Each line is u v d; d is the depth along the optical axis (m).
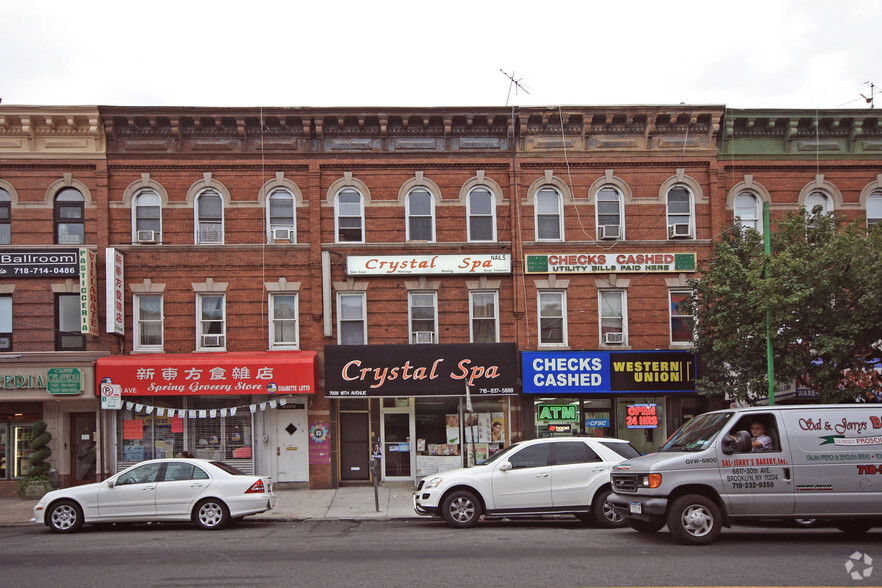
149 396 20.88
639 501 11.37
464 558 10.23
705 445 11.41
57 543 12.53
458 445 21.52
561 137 22.42
